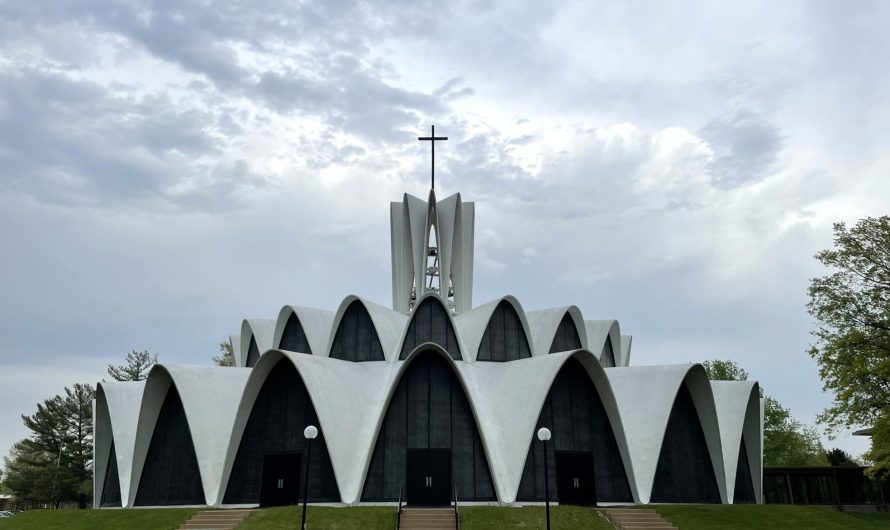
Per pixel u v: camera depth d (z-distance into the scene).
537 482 29.81
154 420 32.47
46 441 63.41
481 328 34.81
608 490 30.55
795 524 27.34
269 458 30.41
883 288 28.70
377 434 29.41
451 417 30.30
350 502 27.61
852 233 29.33
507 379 32.19
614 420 31.11
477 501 28.98
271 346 39.44
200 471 29.77
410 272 41.44
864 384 27.02
